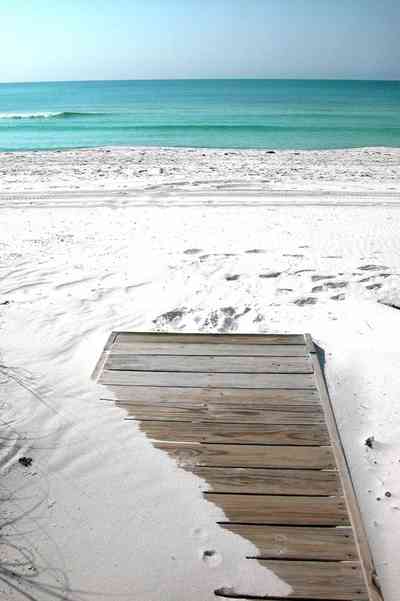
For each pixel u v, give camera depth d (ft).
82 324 18.97
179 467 11.51
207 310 20.25
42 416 13.08
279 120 125.59
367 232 31.73
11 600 8.46
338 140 88.84
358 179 50.88
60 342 17.44
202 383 14.76
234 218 35.65
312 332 18.49
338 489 10.81
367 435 12.95
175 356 16.31
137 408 13.62
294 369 15.48
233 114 147.13
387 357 16.56
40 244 29.71
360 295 21.79
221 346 16.93
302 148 79.15
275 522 10.02
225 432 12.65
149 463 11.64
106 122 123.75
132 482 11.09
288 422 13.01
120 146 81.10
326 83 601.62
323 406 13.52
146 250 28.32
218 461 11.68
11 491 10.62
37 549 9.44
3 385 14.29
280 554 9.37
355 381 15.28
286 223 34.22
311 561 9.22
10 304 20.71
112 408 13.62
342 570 9.05
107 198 42.65
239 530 9.87
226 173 54.08
